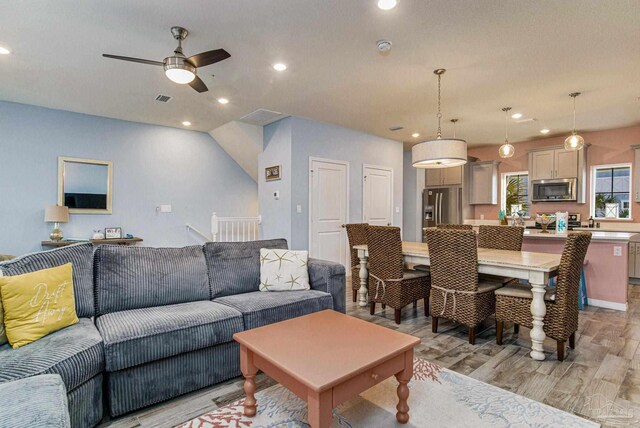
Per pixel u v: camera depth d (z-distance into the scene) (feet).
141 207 18.85
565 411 6.42
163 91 13.80
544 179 21.01
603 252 13.30
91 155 17.34
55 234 15.92
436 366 8.32
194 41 9.68
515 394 7.02
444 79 12.33
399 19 8.52
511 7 7.97
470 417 6.24
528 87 13.04
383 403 6.71
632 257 17.81
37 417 3.84
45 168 16.17
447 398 6.88
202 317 7.39
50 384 4.58
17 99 14.92
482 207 24.70
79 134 16.99
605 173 20.20
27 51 10.30
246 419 6.24
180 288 8.87
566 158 20.27
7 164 15.33
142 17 8.47
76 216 17.07
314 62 11.00
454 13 8.24
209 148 21.17
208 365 7.38
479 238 13.35
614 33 9.10
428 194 25.36
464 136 21.54
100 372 6.14
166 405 6.73
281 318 8.64
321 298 9.56
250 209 22.72
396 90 13.48
